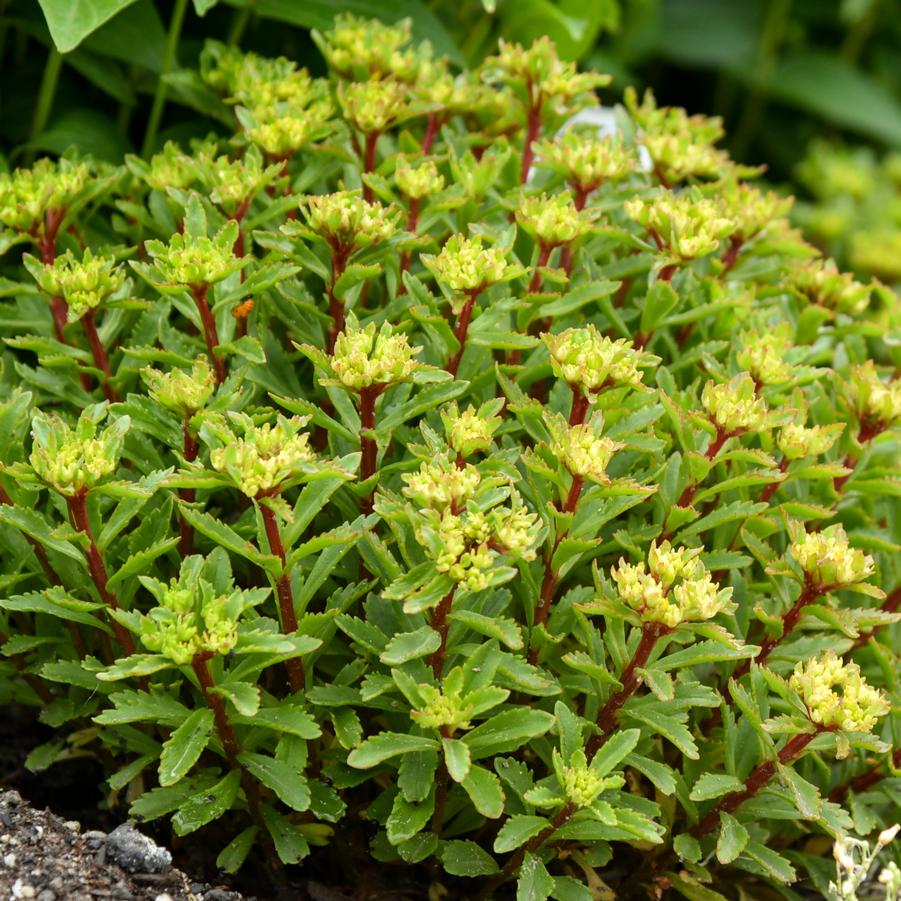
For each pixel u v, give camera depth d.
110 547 1.09
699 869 1.09
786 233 1.22
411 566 1.05
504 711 1.07
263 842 1.10
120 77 1.27
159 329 1.12
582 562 1.12
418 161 1.18
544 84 1.19
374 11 1.28
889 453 1.20
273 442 1.03
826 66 2.15
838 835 1.06
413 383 1.11
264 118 1.17
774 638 1.10
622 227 1.20
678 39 2.15
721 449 1.11
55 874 1.06
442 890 1.11
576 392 1.07
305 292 1.13
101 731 1.10
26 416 1.09
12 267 1.23
